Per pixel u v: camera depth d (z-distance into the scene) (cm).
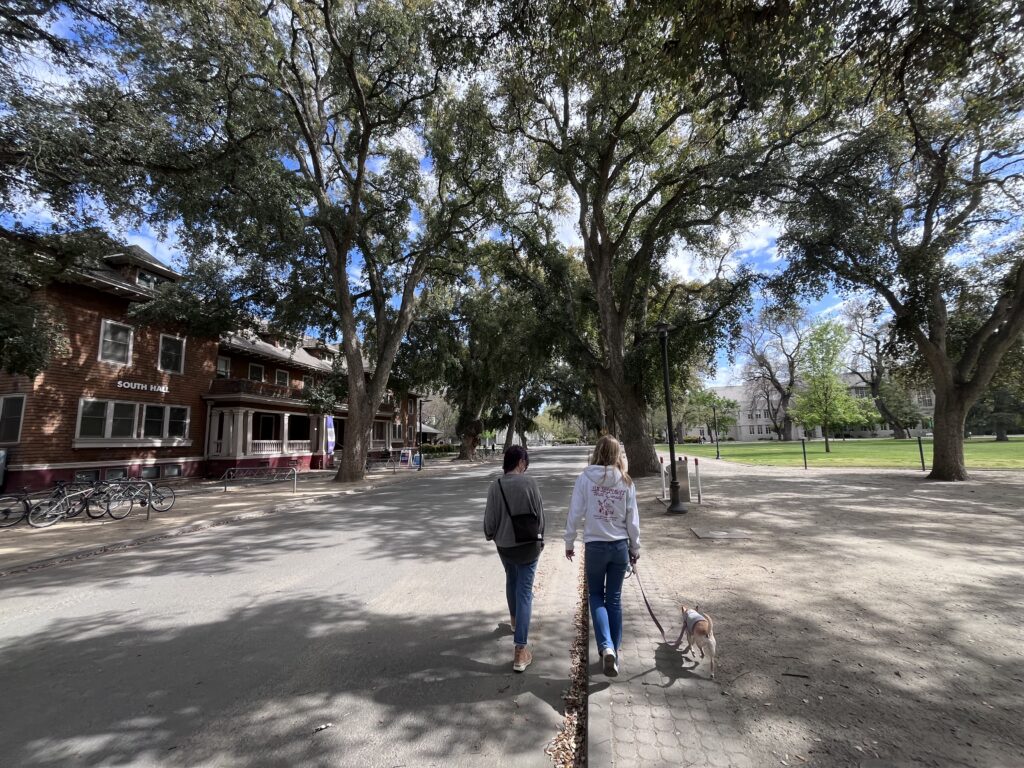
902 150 1244
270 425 2836
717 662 349
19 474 1572
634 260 1759
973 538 708
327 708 328
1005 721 269
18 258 1025
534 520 390
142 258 2027
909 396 6359
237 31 1204
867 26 581
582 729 302
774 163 1297
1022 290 1335
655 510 1027
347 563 708
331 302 2055
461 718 314
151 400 2019
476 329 2866
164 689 357
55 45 892
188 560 749
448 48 838
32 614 520
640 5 625
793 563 593
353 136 1861
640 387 1758
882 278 1423
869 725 268
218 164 1181
